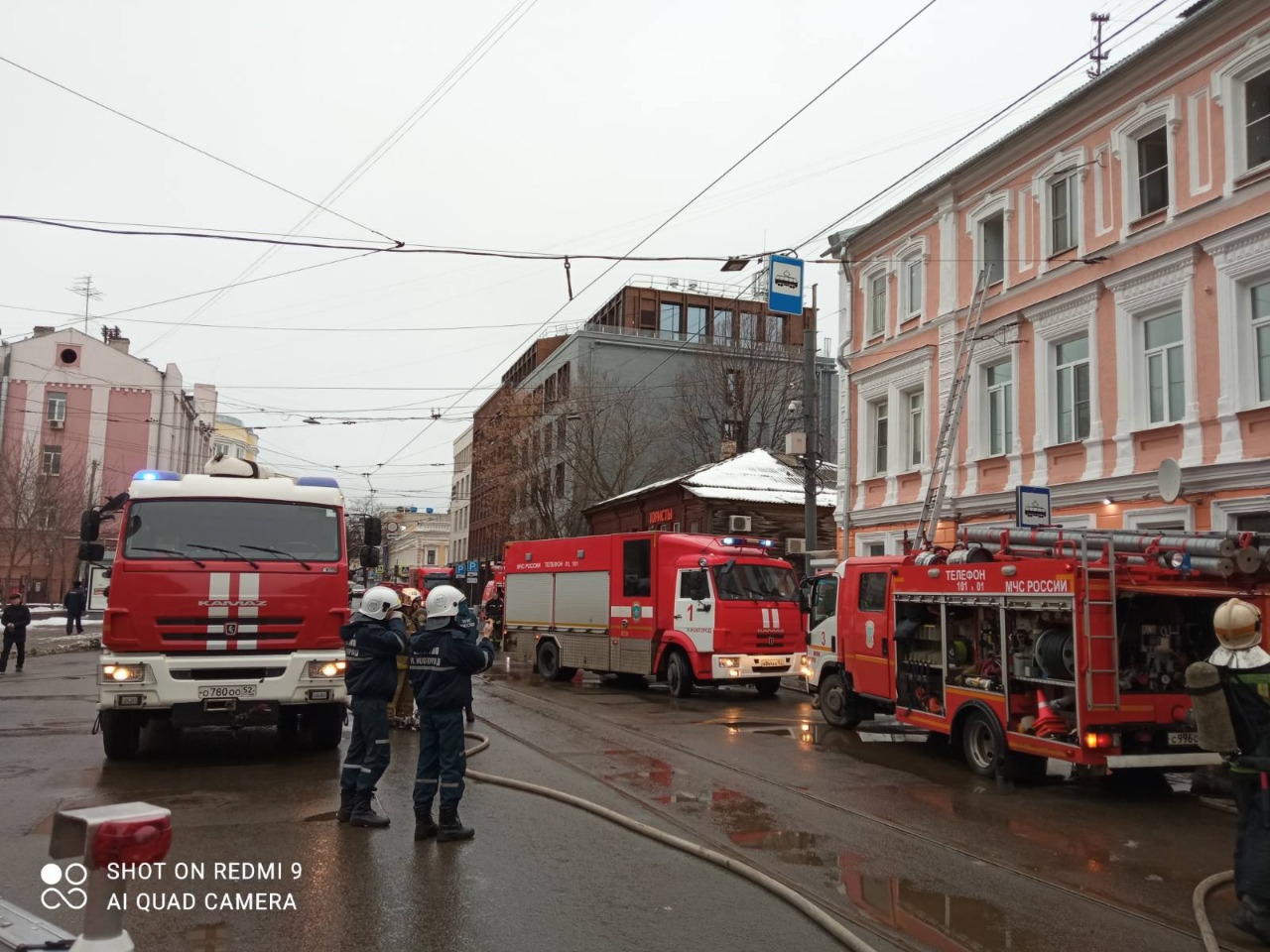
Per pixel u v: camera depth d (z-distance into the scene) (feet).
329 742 33.65
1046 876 20.57
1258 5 46.47
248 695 30.09
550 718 44.75
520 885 18.98
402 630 24.18
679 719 45.24
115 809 10.13
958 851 22.47
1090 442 55.42
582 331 165.07
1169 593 28.12
